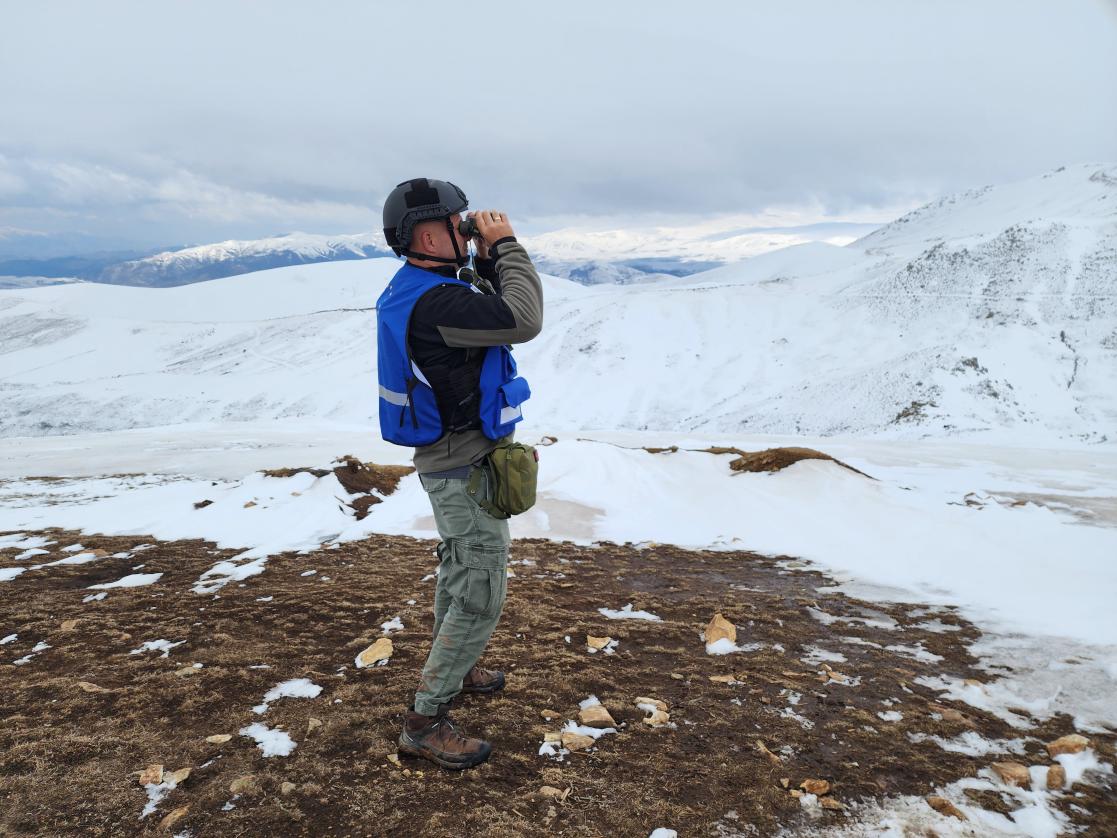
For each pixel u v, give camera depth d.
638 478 9.42
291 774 2.21
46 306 177.62
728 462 10.13
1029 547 6.04
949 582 5.01
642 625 3.91
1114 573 5.04
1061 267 76.06
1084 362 56.97
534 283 2.09
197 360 123.88
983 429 46.94
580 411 83.38
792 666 3.27
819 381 73.31
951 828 1.95
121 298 195.62
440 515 2.24
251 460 23.78
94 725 2.60
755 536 6.91
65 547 6.88
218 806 2.03
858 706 2.79
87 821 1.97
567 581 5.09
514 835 1.89
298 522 7.77
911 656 3.46
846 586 5.01
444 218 2.19
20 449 30.11
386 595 4.57
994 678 3.15
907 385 56.25
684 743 2.44
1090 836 1.91
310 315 148.62
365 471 9.53
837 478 8.76
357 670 3.15
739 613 4.20
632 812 2.00
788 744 2.44
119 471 21.23
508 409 2.15
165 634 3.81
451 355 2.07
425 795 2.09
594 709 2.60
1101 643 3.54
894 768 2.28
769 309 106.62
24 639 3.83
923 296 87.44
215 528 7.66
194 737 2.48
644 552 6.33
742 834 1.91
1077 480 17.70
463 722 2.58
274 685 2.98
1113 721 2.67
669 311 112.81
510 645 3.51
